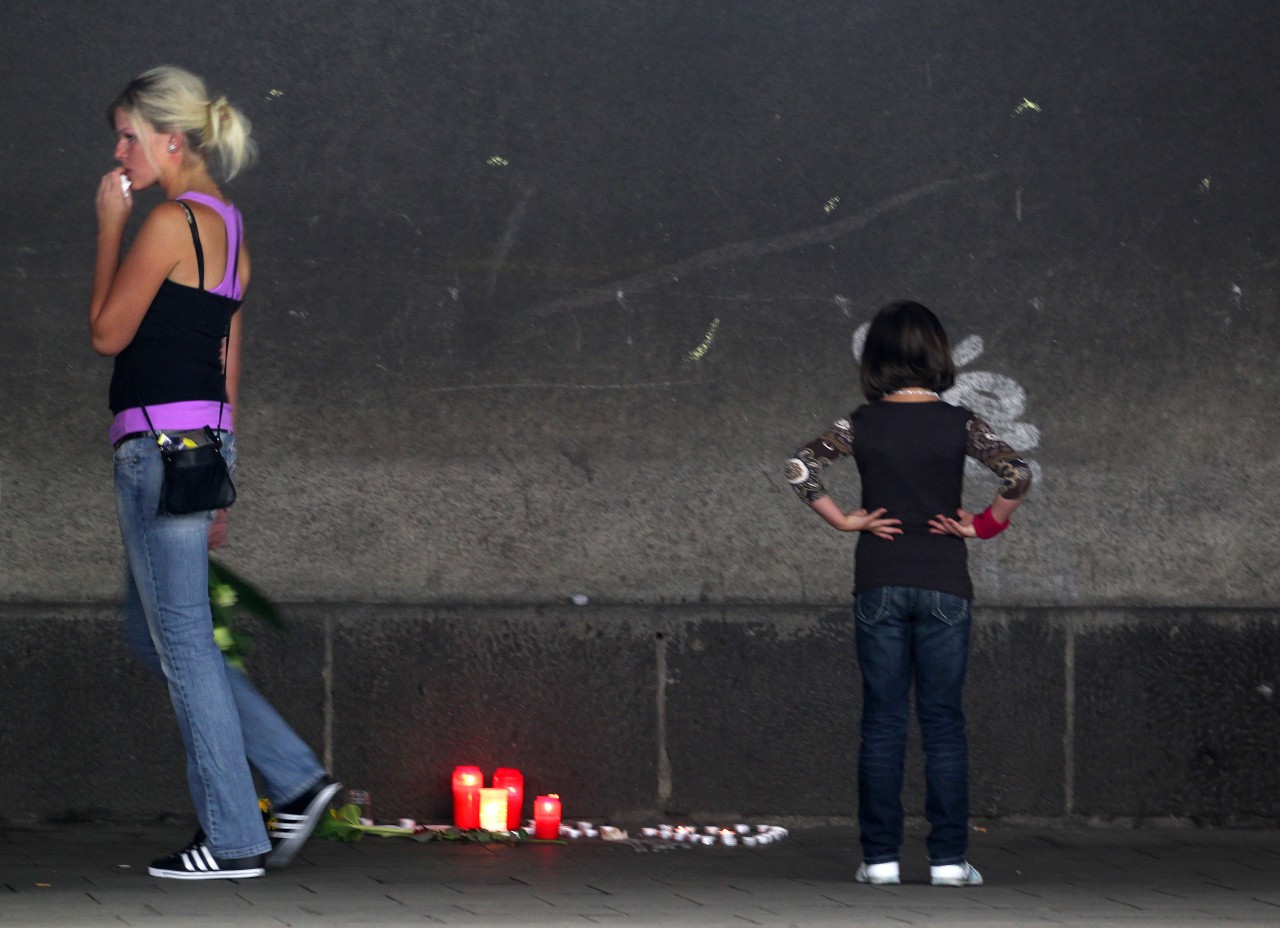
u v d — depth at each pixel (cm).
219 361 1755
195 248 1716
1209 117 2289
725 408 2267
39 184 2212
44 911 1559
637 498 2258
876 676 1794
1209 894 1767
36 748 2184
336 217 2236
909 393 1812
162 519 1702
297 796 1811
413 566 2239
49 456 2212
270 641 2198
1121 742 2270
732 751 2241
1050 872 1936
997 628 2262
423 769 2216
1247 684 2283
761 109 2267
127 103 1750
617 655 2234
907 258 2278
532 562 2248
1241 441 2288
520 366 2252
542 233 2253
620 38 2256
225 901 1623
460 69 2245
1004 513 1762
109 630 2195
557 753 2230
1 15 2208
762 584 2264
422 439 2242
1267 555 2283
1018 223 2286
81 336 2219
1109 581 2286
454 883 1778
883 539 1784
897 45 2278
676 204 2262
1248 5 2284
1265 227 2286
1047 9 2289
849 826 2247
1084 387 2289
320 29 2236
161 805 2195
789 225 2270
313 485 2233
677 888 1766
